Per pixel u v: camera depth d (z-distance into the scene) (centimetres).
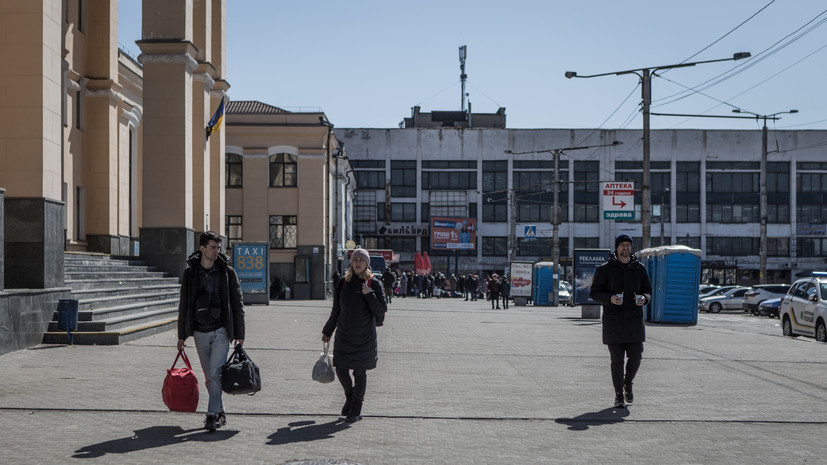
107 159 2689
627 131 8319
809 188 8344
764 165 4691
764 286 4162
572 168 8319
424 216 8350
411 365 1330
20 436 750
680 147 8300
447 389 1070
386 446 729
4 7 1561
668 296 2695
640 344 952
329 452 700
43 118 1556
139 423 816
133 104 3117
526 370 1275
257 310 2950
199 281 794
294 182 4750
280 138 4734
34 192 1541
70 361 1266
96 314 1608
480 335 1986
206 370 796
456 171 8356
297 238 4728
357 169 8331
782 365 1390
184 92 2562
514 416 882
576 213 8306
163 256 2550
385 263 6003
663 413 912
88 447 707
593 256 2966
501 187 8338
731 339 1966
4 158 1543
